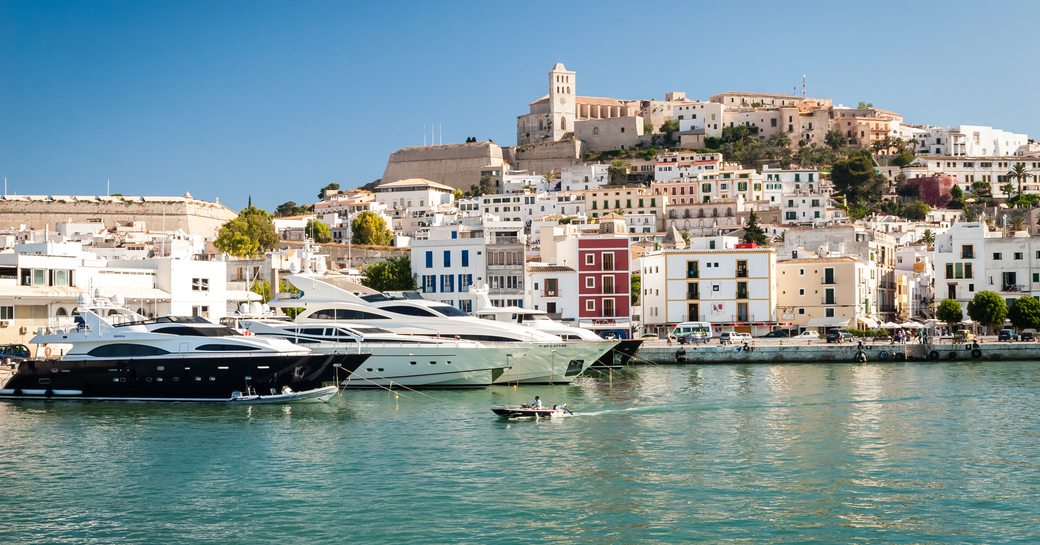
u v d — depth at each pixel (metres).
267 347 86.94
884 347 139.75
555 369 104.00
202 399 87.62
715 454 70.19
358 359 91.50
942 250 180.38
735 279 162.12
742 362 138.75
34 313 109.12
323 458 68.38
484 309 119.12
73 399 88.56
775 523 55.22
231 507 57.88
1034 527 54.53
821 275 166.88
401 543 52.25
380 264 153.12
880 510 57.47
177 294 124.06
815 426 80.62
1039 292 171.25
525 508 57.62
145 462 67.31
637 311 180.88
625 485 62.09
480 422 81.12
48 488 61.62
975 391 101.19
